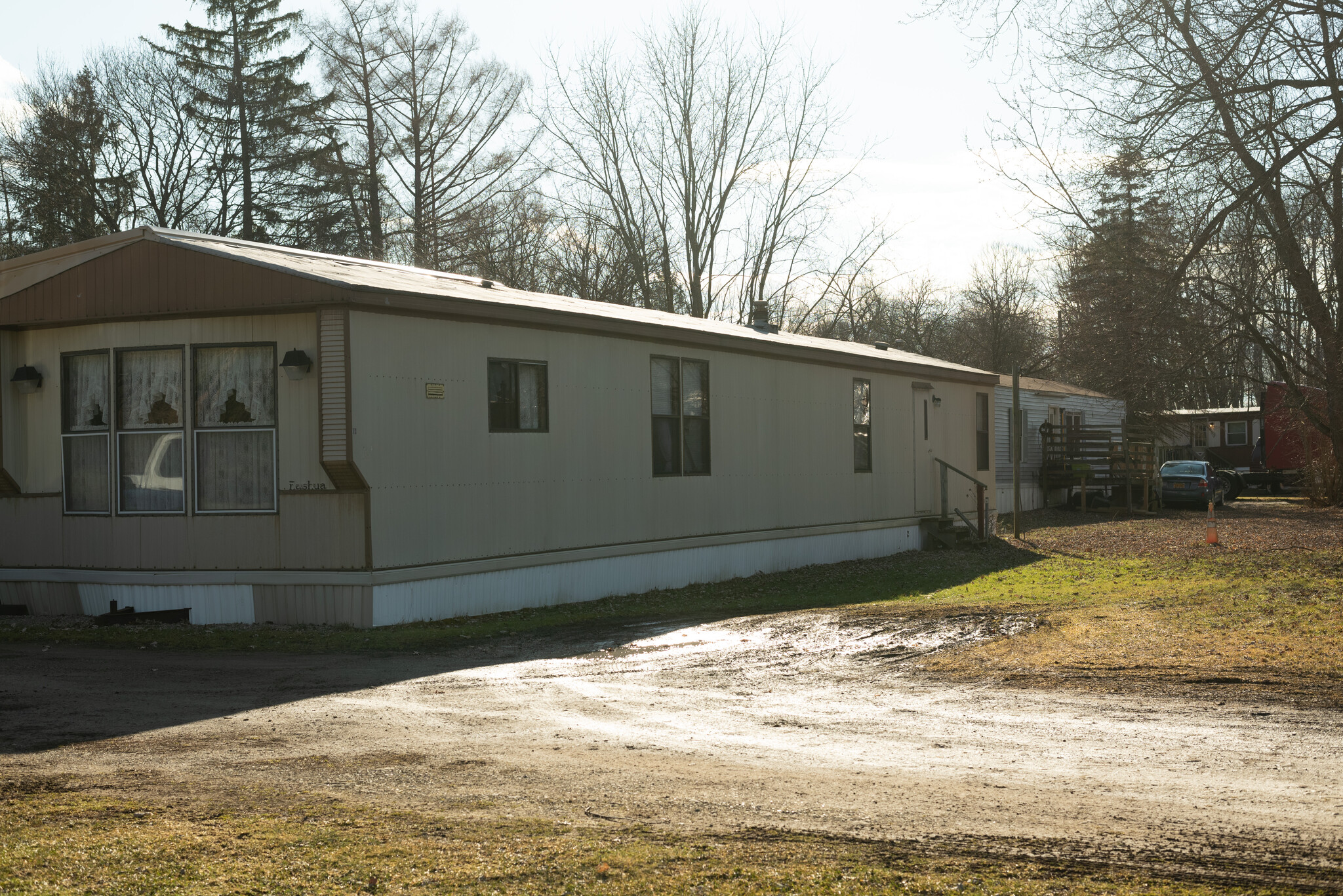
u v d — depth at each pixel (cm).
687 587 1574
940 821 505
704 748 646
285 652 1020
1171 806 521
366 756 628
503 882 434
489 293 1355
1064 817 509
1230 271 1762
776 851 467
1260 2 1487
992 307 5562
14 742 664
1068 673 856
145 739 670
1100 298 2052
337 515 1133
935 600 1387
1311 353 2197
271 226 3778
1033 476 3372
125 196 3706
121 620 1174
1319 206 1661
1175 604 1203
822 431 1903
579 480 1388
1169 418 4028
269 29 3794
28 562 1283
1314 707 718
